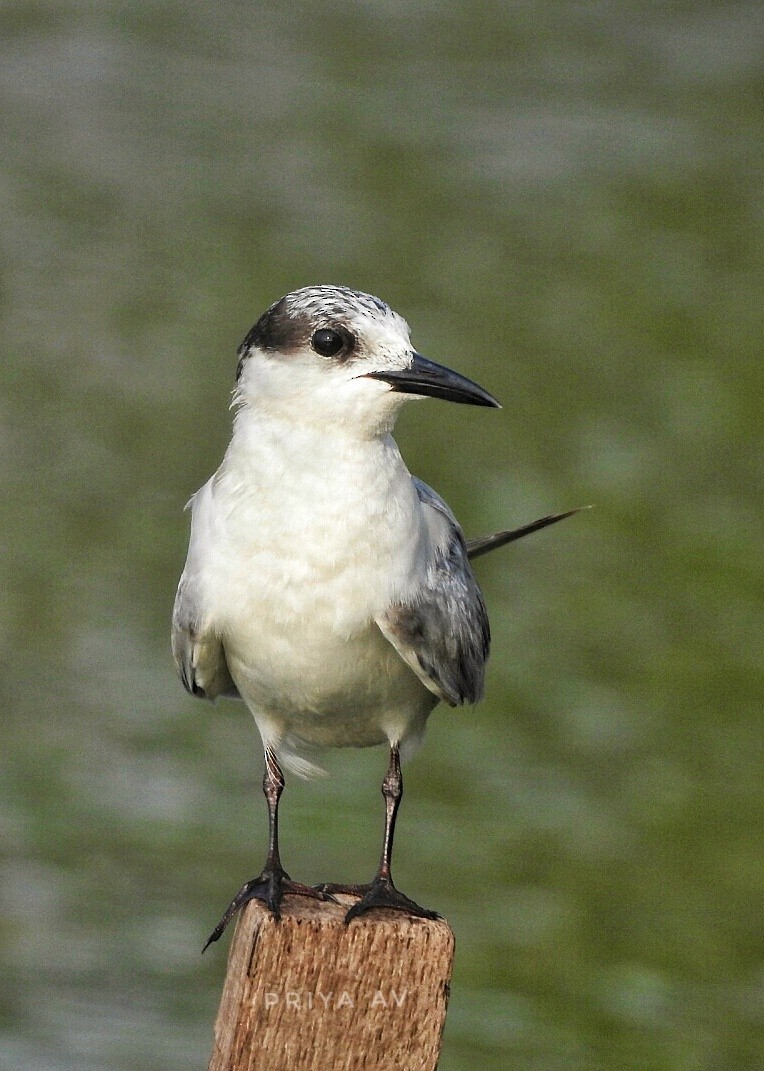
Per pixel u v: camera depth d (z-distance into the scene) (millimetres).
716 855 13891
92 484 19312
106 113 29891
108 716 15211
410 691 7570
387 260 25375
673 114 29891
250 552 7090
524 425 20844
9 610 16781
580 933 12867
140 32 32594
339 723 7672
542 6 34156
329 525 7035
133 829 13633
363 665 7309
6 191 27062
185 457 20047
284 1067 5953
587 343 23156
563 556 18234
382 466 7113
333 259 25141
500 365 22453
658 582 17797
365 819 13914
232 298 24062
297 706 7523
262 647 7230
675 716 15664
